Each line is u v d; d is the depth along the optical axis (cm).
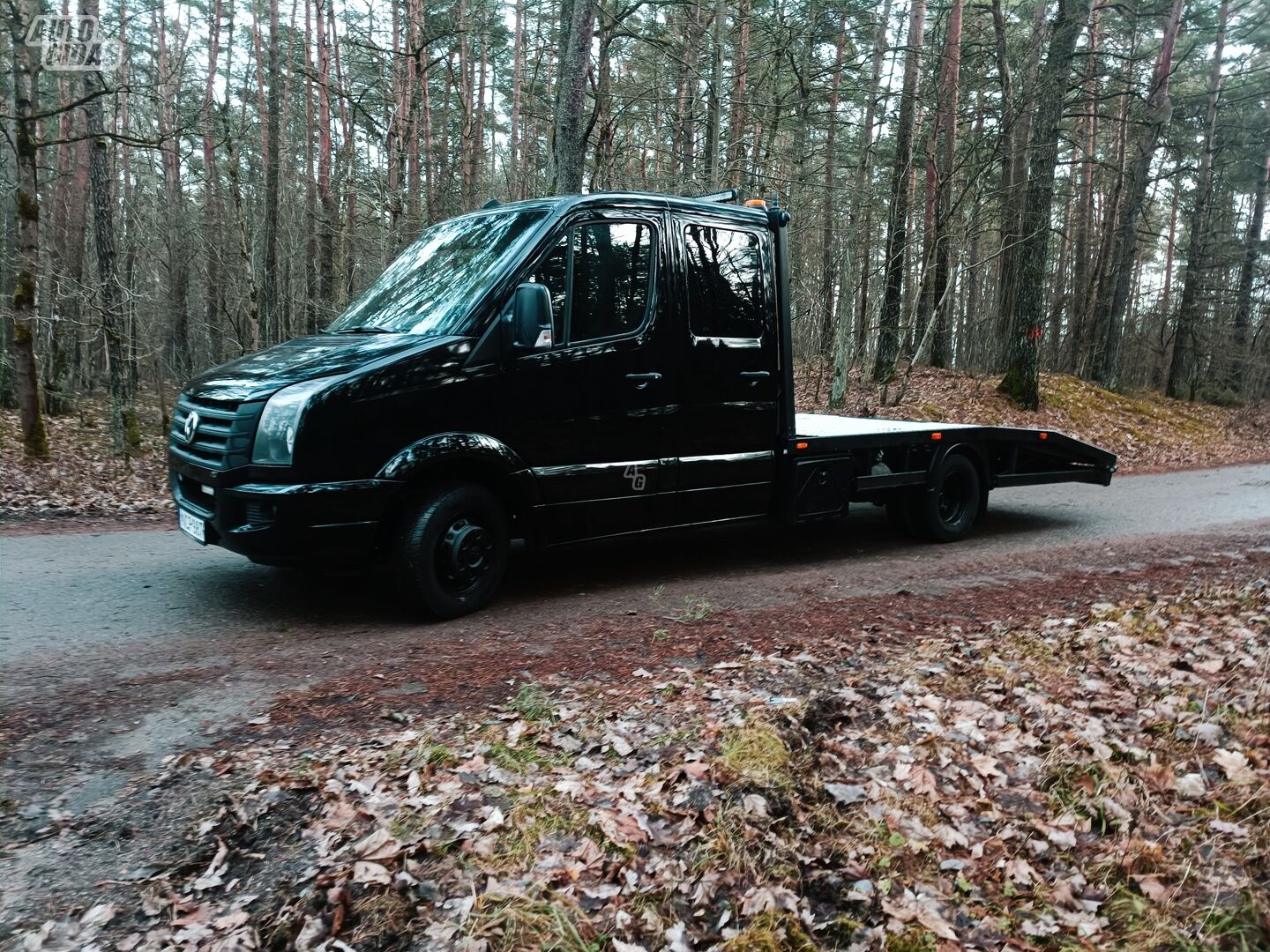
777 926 255
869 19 2017
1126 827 319
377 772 305
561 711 362
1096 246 3422
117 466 1289
